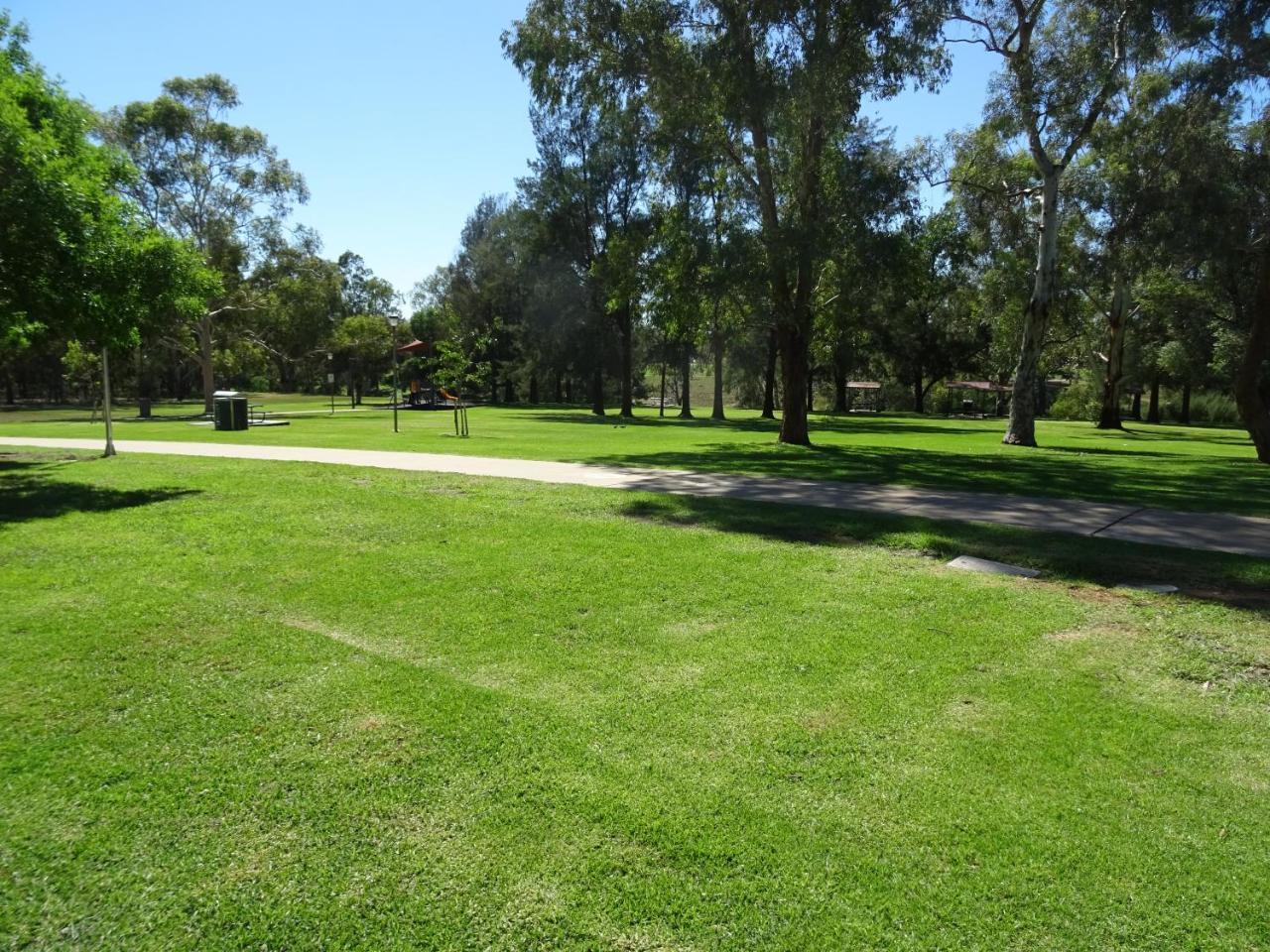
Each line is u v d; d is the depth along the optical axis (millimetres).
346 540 8297
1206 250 25047
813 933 2688
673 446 21328
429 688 4605
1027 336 26391
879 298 30031
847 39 19094
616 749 3912
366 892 2885
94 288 12195
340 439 22281
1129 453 23094
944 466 16688
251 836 3205
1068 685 4707
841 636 5516
